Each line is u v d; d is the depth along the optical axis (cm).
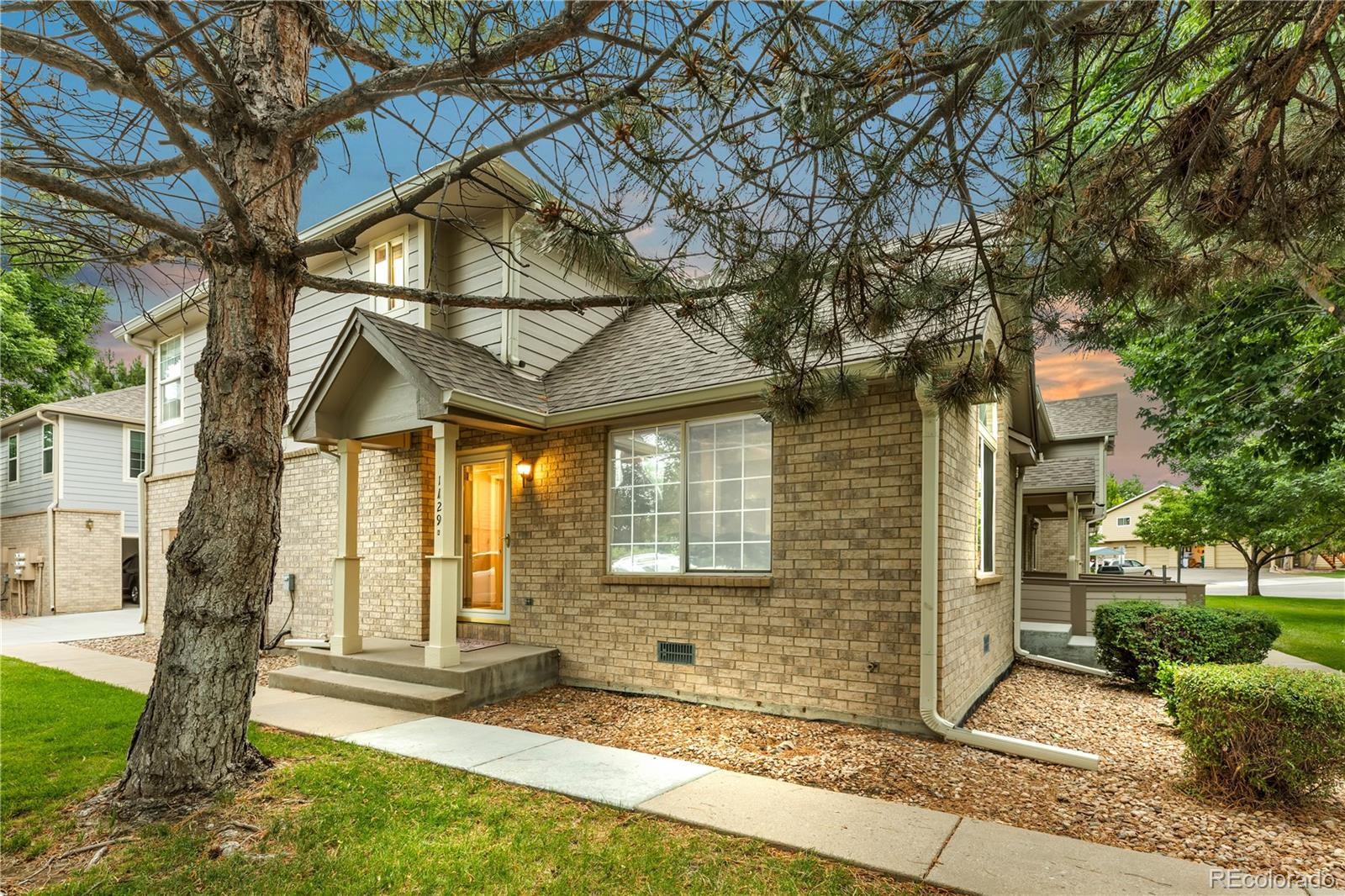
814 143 262
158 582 1288
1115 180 297
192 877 318
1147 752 529
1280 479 1212
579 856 336
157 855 340
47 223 385
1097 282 311
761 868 324
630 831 364
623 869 324
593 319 984
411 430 796
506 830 366
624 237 320
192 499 425
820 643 599
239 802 399
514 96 309
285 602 1013
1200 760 435
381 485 898
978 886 305
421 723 579
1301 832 376
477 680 653
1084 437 1403
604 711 639
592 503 749
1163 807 413
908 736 549
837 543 595
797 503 618
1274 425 859
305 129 405
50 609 1788
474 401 656
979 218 340
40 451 1948
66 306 1614
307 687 704
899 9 237
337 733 547
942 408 363
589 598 743
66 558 1827
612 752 497
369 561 908
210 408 423
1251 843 361
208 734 409
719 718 607
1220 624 730
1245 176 275
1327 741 400
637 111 283
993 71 247
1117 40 271
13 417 1953
